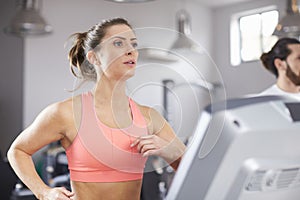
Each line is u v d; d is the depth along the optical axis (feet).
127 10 20.80
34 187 4.63
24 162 4.74
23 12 12.67
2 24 19.31
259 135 1.86
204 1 22.34
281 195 1.98
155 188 9.05
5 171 10.85
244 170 1.88
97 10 20.35
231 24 22.61
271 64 8.28
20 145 4.77
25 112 18.67
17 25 12.51
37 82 18.98
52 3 19.26
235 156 1.87
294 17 11.54
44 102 19.13
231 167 1.88
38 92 18.99
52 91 19.31
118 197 3.98
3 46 19.54
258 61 21.43
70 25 19.74
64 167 14.08
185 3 22.30
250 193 1.93
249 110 1.90
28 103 18.76
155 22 21.43
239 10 22.26
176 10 22.08
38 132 4.59
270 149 1.89
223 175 1.88
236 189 1.91
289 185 1.97
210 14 23.22
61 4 19.49
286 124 1.90
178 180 1.97
